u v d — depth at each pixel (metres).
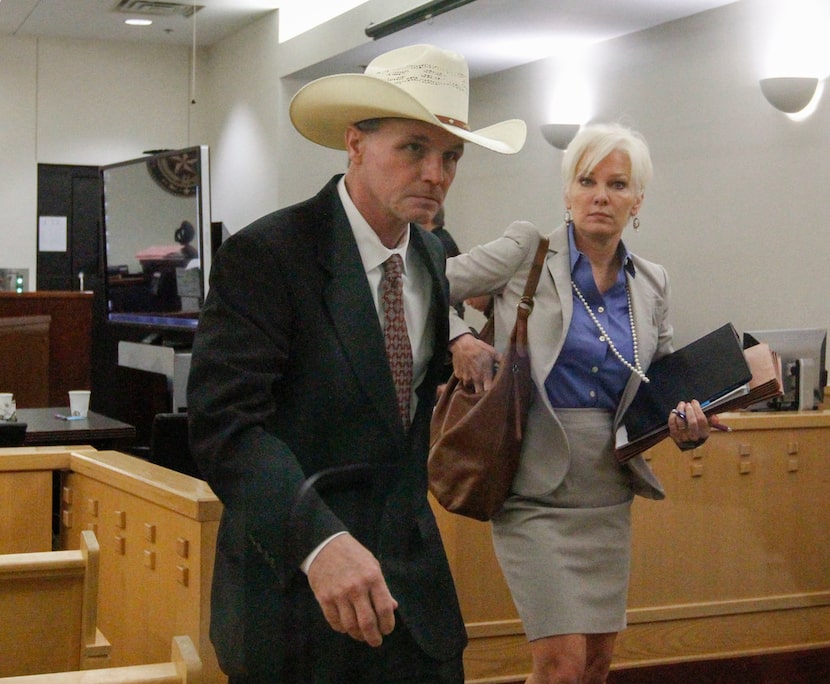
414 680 1.67
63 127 11.88
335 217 1.66
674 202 7.30
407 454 1.71
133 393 7.41
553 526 2.48
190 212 7.25
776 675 3.78
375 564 1.41
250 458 1.47
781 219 6.45
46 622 2.04
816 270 6.20
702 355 2.55
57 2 10.16
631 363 2.53
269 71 10.52
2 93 11.62
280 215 1.62
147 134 12.19
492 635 3.50
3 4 10.29
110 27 11.27
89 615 2.06
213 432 1.50
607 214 2.50
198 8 10.36
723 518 3.85
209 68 12.19
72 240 11.97
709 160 7.01
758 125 6.62
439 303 1.80
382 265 1.69
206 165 7.12
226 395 1.50
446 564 1.76
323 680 1.58
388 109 1.57
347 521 1.59
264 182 10.70
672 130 7.34
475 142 1.66
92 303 8.09
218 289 1.56
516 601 2.48
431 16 7.60
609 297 2.58
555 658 2.41
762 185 6.59
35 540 3.26
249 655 1.60
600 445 2.52
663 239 7.39
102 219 8.44
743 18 6.73
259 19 10.76
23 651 2.03
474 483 2.45
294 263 1.58
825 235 6.14
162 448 4.10
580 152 2.54
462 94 1.68
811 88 6.17
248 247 1.55
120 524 2.80
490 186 9.43
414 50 1.72
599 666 2.62
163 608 2.52
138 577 2.68
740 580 3.87
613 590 2.52
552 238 2.59
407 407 1.73
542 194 8.75
